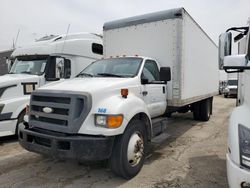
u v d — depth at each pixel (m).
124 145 3.94
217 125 8.91
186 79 6.29
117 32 6.77
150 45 6.14
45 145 3.82
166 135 5.38
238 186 2.43
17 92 6.47
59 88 4.00
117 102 3.90
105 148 3.62
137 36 6.39
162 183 3.96
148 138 4.69
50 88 4.09
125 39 6.62
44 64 7.18
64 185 3.91
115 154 3.93
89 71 5.39
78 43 8.21
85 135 3.66
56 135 3.73
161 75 4.99
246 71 3.02
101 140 3.59
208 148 5.91
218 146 6.10
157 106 5.39
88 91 3.76
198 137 7.05
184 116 10.96
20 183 3.98
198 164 4.81
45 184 3.95
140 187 3.82
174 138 6.92
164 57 5.93
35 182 4.02
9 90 6.35
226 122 9.55
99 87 3.95
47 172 4.44
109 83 4.20
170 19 5.81
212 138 6.94
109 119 3.67
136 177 4.20
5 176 4.27
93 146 3.56
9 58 8.53
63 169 4.57
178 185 3.89
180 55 5.77
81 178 4.17
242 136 2.52
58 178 4.18
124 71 5.06
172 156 5.29
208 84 9.10
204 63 8.28
